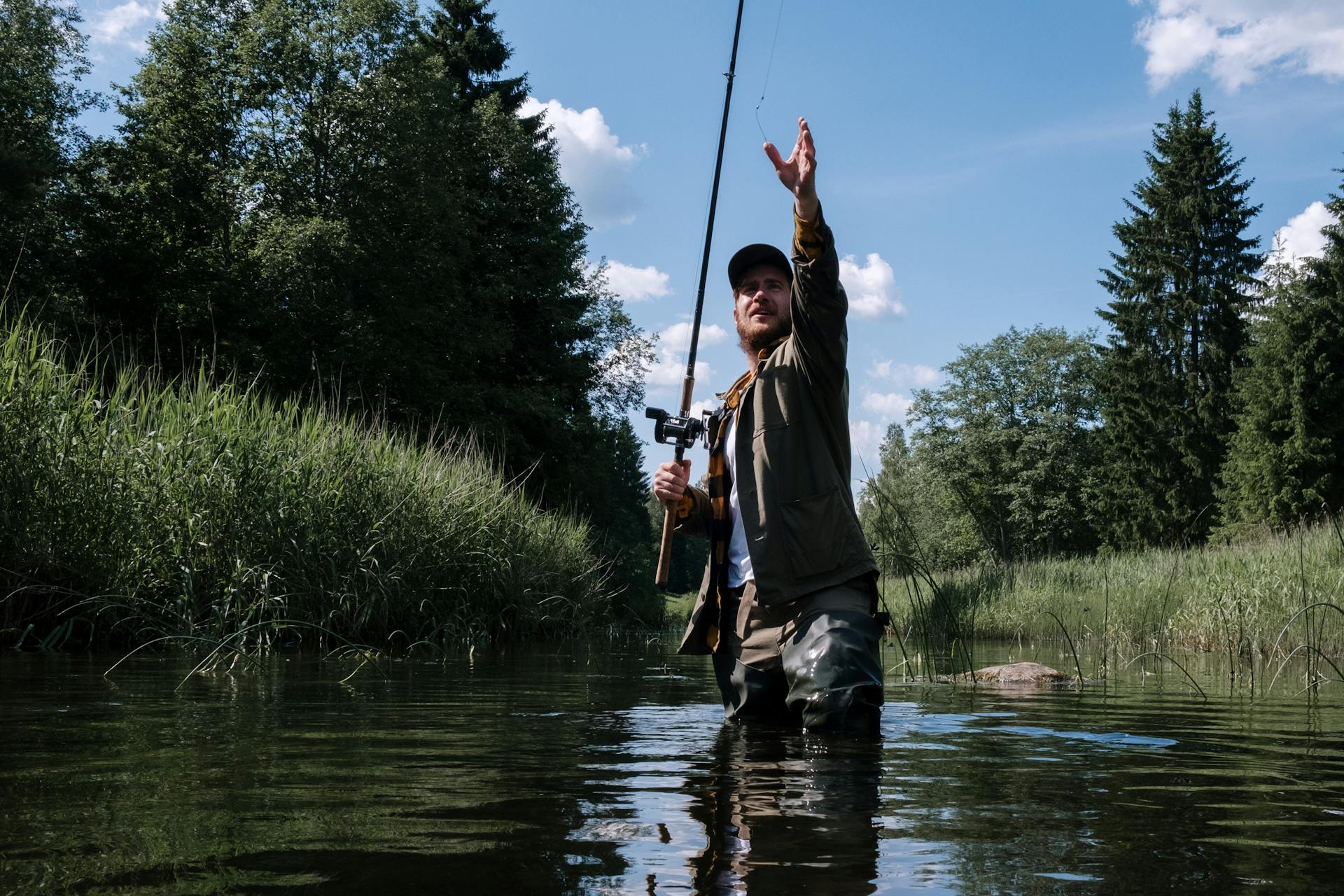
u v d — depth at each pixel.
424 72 26.33
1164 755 2.37
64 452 6.29
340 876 1.19
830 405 3.23
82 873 1.18
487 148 30.09
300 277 24.45
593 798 1.72
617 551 23.91
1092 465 47.34
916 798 1.76
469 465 10.16
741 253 3.67
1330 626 8.55
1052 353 48.56
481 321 27.34
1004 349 49.31
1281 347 32.97
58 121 26.38
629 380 31.14
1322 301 33.06
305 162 25.25
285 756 2.13
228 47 26.05
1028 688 4.68
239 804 1.61
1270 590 9.34
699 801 1.71
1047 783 1.95
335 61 25.59
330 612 6.81
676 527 3.60
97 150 25.58
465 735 2.57
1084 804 1.73
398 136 25.39
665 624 22.55
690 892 1.13
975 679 5.15
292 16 25.42
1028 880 1.21
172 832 1.41
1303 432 31.77
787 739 2.63
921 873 1.24
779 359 3.35
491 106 30.39
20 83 25.44
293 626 6.59
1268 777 2.04
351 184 25.62
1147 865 1.29
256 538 6.72
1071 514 46.34
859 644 2.91
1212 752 2.44
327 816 1.53
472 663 5.82
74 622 6.01
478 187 30.30
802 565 3.09
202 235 25.25
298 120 25.55
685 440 3.49
